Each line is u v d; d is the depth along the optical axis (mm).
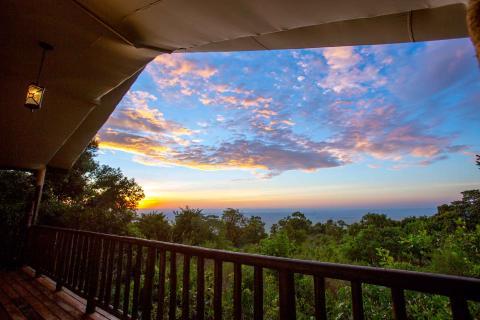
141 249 2844
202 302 2105
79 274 3863
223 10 1879
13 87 3725
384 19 1898
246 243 12289
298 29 2287
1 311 3334
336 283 4633
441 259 3963
